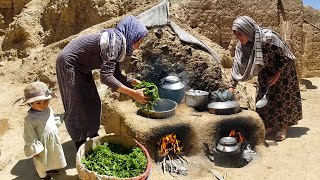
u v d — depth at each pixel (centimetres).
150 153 449
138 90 411
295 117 523
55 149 409
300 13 871
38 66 723
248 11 830
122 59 401
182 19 762
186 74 562
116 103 533
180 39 591
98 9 766
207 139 473
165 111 470
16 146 510
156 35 584
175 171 441
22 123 577
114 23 700
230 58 728
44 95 400
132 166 387
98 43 399
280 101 518
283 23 850
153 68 561
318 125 591
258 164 461
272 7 849
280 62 495
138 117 473
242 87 610
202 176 436
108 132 529
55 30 814
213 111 494
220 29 810
